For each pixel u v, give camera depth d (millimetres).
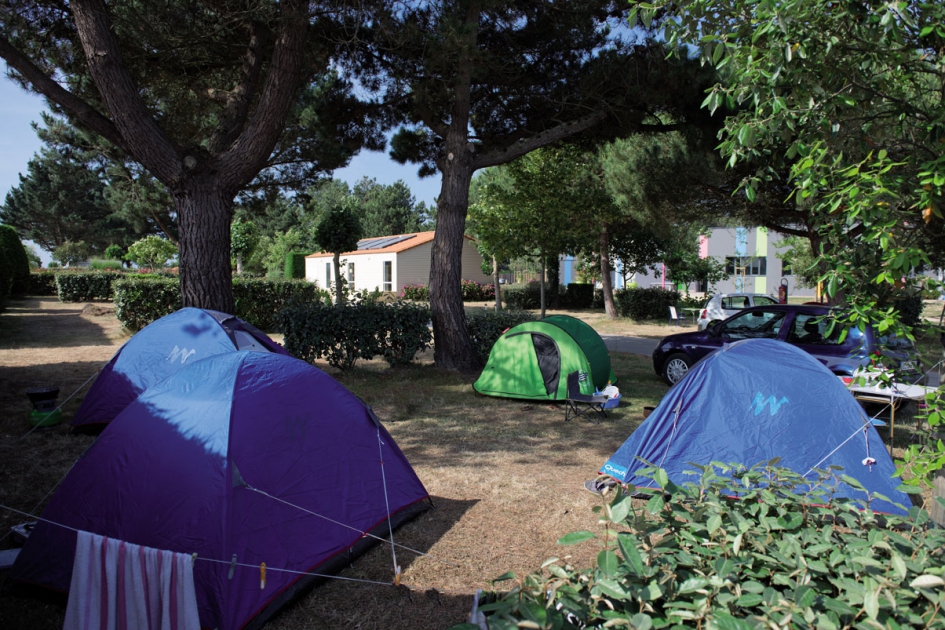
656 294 23734
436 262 11469
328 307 11086
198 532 3512
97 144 14516
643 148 15180
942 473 3369
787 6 3201
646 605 2090
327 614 3654
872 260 3170
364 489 4590
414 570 4176
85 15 7527
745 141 3551
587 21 10234
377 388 9930
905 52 3428
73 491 3822
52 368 11094
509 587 3949
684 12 3869
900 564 2057
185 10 8789
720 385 5430
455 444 7035
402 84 11078
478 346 11977
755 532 2502
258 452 3875
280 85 8336
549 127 12203
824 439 5047
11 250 26750
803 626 1955
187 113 11375
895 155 3660
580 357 8828
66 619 3240
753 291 33250
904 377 3443
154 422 3918
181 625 3102
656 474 2625
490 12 10180
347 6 8992
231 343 7098
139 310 15914
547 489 5629
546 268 29188
